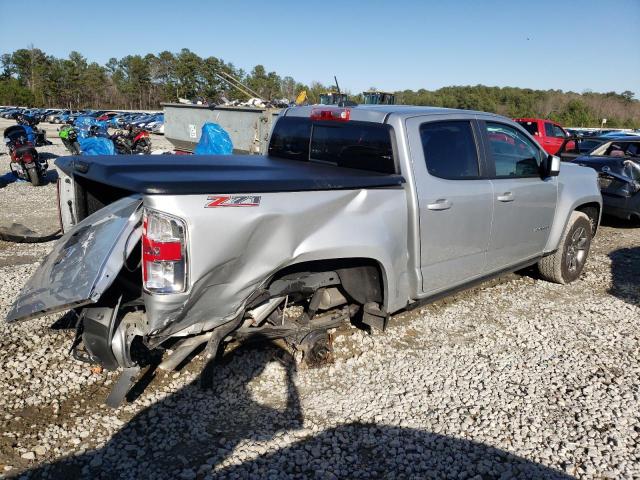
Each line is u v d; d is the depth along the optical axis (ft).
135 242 9.58
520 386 12.69
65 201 13.10
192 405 11.27
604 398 12.25
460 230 14.33
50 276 10.11
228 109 38.32
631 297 19.12
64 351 13.16
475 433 10.77
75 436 10.11
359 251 11.74
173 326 9.86
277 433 10.49
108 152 40.04
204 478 9.16
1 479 8.91
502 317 16.85
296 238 10.74
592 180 20.58
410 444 10.36
